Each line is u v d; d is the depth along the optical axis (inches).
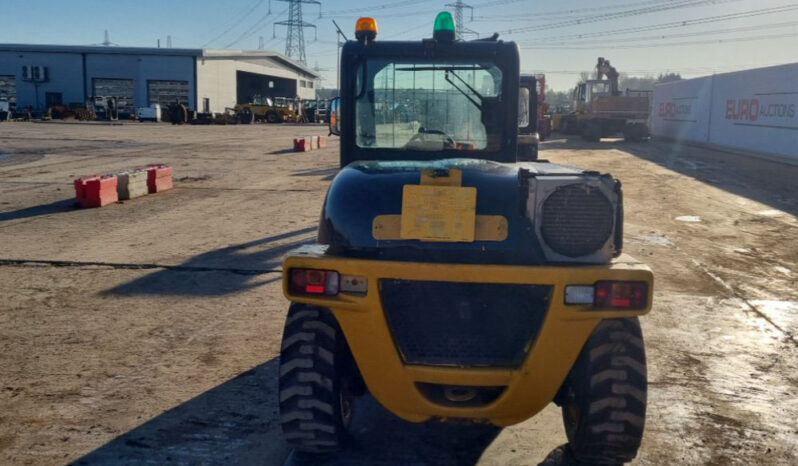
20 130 1497.3
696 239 425.7
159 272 322.7
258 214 485.4
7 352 222.8
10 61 2396.7
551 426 176.4
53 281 306.2
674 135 1379.2
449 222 138.9
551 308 133.3
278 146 1151.0
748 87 1025.5
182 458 158.6
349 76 187.6
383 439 168.6
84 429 171.8
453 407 140.5
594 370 142.1
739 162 936.3
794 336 249.9
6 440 166.1
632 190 644.1
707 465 159.0
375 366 140.1
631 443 143.3
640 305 133.7
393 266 134.4
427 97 186.7
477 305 139.2
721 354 230.5
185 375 205.6
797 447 168.2
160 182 592.4
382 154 189.0
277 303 277.4
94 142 1185.4
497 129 186.5
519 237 138.5
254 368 211.3
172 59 2412.6
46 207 502.6
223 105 2620.6
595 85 1515.7
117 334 240.4
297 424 147.0
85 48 2389.3
